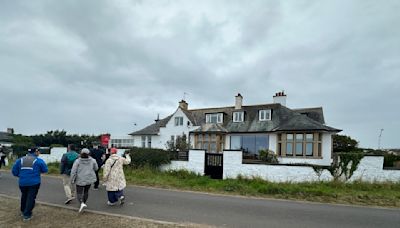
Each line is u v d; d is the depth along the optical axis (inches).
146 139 1342.3
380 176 534.3
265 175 581.3
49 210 289.7
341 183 513.3
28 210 256.7
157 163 677.3
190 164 654.5
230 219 275.3
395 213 324.2
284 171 570.3
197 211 305.9
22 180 258.8
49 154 900.0
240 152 609.9
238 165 607.5
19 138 1995.6
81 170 289.9
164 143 1219.2
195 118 1263.5
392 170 529.0
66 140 1975.9
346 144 1521.9
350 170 546.0
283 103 1176.8
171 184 514.9
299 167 563.5
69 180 333.1
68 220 253.6
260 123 1054.4
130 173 626.8
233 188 471.2
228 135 1080.8
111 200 323.9
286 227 253.9
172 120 1249.4
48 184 484.7
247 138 1052.5
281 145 946.1
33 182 260.7
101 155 439.2
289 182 544.4
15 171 262.5
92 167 298.4
